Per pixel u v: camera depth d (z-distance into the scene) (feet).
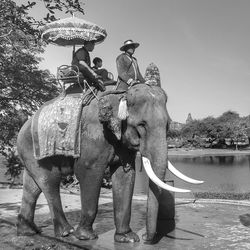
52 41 22.27
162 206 24.11
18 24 24.34
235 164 184.34
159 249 18.20
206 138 423.64
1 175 69.67
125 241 19.20
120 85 19.62
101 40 22.20
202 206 28.81
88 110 19.24
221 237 20.16
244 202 29.45
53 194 20.44
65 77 20.43
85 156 18.98
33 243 20.26
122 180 19.48
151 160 17.29
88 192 19.17
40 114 20.38
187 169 155.22
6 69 48.78
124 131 18.08
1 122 54.54
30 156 20.65
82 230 19.74
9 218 25.71
